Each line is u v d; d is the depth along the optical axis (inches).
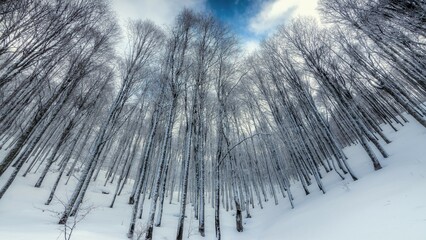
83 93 521.7
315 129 695.1
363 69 544.7
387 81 570.9
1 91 383.9
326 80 567.2
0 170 329.7
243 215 691.4
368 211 268.4
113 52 487.8
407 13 283.0
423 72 349.7
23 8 319.9
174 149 1019.3
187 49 532.1
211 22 572.1
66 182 700.0
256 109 805.2
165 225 469.4
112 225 392.2
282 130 692.1
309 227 346.0
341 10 398.3
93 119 741.9
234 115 668.7
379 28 342.3
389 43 364.2
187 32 542.3
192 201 887.7
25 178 621.3
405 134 597.0
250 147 1023.0
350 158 710.5
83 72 441.1
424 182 268.2
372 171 470.3
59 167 796.0
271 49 673.6
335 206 371.6
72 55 431.8
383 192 309.9
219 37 565.0
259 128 821.2
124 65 514.9
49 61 384.2
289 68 639.8
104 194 719.1
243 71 625.6
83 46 439.2
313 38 586.6
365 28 379.2
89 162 422.3
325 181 641.6
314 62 574.6
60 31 372.2
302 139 617.6
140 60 519.8
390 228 200.4
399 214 218.4
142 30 542.6
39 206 446.3
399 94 571.8
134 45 527.8
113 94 592.7
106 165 1373.0
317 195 542.3
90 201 586.2
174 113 481.7
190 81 522.0
